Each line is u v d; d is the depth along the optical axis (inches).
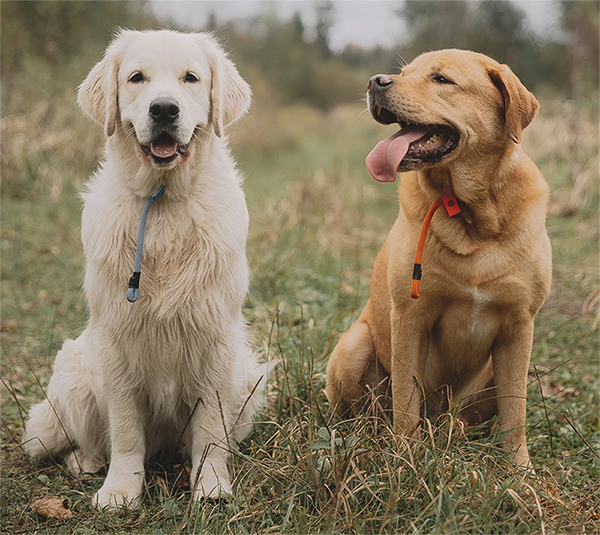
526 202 115.6
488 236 114.4
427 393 131.8
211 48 126.6
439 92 113.8
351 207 394.0
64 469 126.3
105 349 115.1
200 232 114.3
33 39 523.8
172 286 112.0
